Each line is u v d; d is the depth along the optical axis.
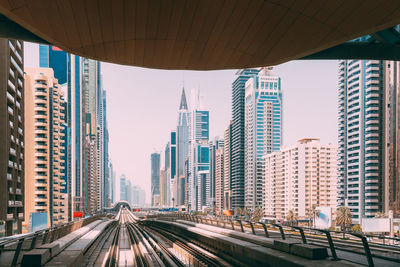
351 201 138.12
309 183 162.62
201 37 20.11
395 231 85.31
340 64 149.88
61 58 166.38
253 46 20.83
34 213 62.03
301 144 164.38
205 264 21.91
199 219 44.53
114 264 22.78
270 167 190.62
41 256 11.81
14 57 60.78
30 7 17.06
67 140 153.50
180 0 16.64
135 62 23.91
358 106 136.62
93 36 19.98
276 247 17.19
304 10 17.02
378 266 13.50
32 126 109.19
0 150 53.34
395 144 130.12
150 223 89.56
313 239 24.56
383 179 129.50
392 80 131.50
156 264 22.19
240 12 17.53
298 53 21.34
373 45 23.23
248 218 195.75
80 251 15.63
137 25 18.83
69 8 17.22
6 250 10.52
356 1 16.02
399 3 15.91
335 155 165.50
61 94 130.75
